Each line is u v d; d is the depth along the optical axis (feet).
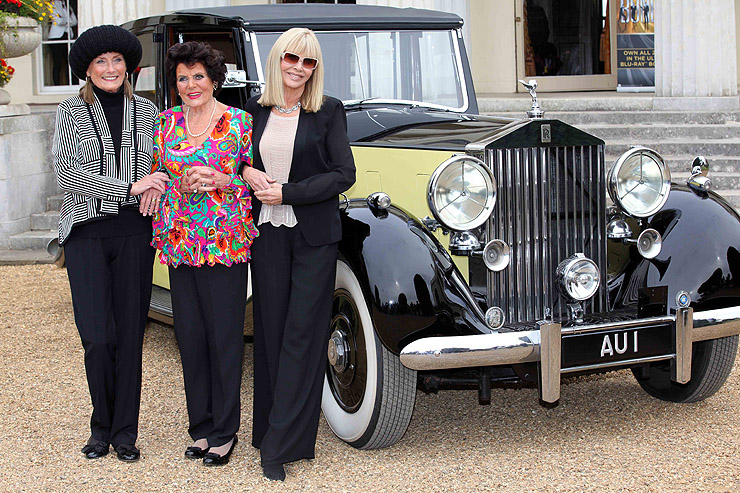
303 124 11.43
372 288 11.43
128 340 12.14
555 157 12.32
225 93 15.64
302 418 11.61
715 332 12.42
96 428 12.35
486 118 14.75
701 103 33.88
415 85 16.62
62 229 11.87
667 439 12.61
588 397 14.71
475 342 11.23
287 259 11.51
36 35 29.94
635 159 12.71
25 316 20.61
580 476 11.34
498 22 43.32
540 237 12.35
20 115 29.32
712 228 12.95
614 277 13.14
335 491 11.07
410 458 12.18
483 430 13.25
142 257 12.07
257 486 11.26
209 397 12.35
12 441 12.93
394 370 11.82
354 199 12.71
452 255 12.45
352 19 16.07
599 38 44.42
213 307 11.80
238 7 16.70
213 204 11.55
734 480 11.09
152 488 11.26
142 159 11.90
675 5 34.12
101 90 11.76
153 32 16.92
